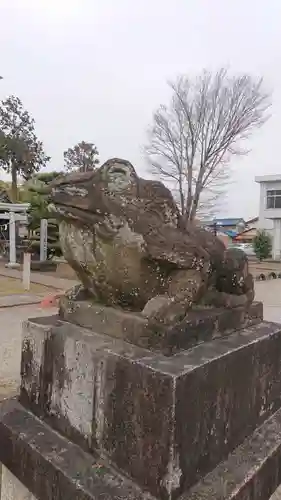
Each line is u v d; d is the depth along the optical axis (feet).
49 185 4.76
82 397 4.51
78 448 4.51
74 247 4.84
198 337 4.77
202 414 4.07
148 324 4.36
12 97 70.38
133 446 3.95
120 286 4.73
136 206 4.56
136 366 3.96
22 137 70.03
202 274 4.73
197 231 5.52
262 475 4.53
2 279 31.04
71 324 5.24
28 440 4.68
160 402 3.73
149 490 3.80
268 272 46.93
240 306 5.73
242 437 4.95
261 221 81.82
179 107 48.91
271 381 5.73
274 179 79.46
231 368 4.61
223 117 48.16
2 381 10.35
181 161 50.85
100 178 4.50
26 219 41.06
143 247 4.40
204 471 4.16
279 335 5.92
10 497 5.07
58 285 28.58
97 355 4.35
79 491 3.89
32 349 5.28
